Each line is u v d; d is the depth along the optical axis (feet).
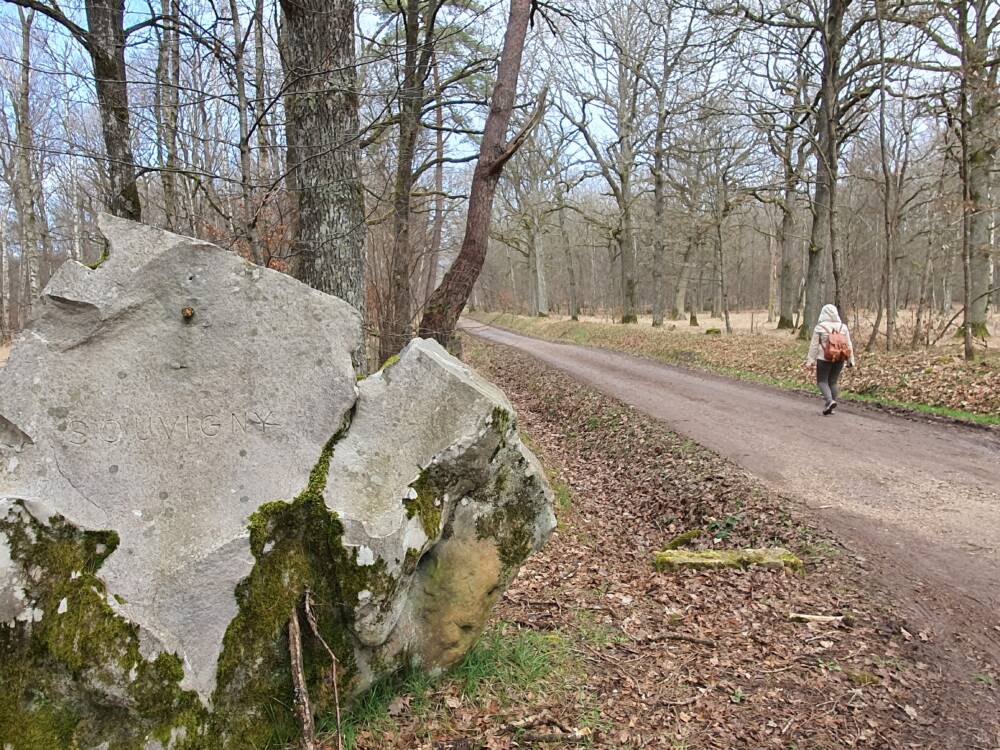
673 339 81.10
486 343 105.09
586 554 22.94
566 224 159.02
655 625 16.48
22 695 7.55
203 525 9.05
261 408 9.95
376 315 39.27
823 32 54.60
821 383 38.83
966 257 42.83
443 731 10.73
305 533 9.63
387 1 34.81
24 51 49.11
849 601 17.06
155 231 9.80
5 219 82.58
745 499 25.55
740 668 14.17
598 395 49.01
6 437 8.41
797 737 11.79
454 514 11.43
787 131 61.36
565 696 12.36
